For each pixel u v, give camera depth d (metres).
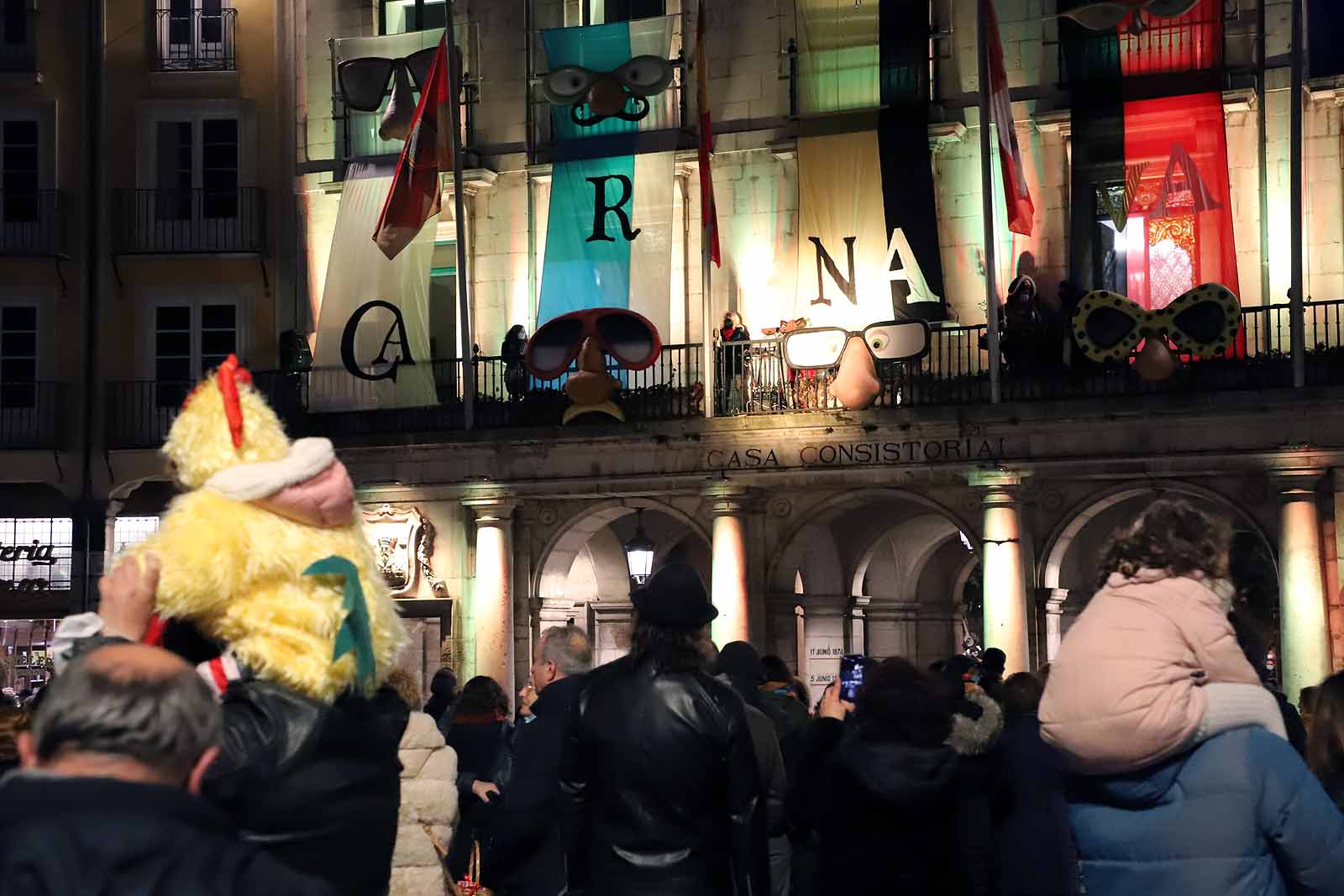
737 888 5.97
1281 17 24.48
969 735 7.05
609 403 25.72
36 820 2.60
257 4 29.94
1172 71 24.59
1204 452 23.38
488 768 9.49
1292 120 22.11
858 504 26.23
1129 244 24.52
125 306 29.81
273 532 4.29
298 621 4.22
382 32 29.25
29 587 29.73
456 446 26.78
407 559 27.27
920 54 25.72
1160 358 22.98
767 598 26.03
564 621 28.20
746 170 26.83
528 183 27.94
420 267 27.48
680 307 27.22
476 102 28.30
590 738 6.02
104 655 2.83
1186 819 4.20
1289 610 22.95
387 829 4.39
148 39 30.11
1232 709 4.23
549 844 7.57
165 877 2.60
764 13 26.89
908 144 25.50
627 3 27.89
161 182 29.92
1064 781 4.71
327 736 4.17
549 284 26.97
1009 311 24.34
